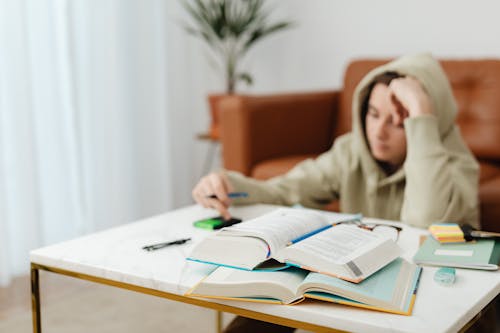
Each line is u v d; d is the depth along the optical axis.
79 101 2.83
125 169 3.11
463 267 1.07
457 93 2.57
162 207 3.33
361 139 1.75
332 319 0.86
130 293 2.35
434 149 1.46
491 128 2.47
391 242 1.07
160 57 3.26
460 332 0.87
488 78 2.52
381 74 1.67
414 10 3.08
